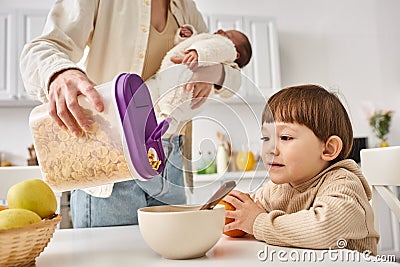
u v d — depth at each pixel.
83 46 0.89
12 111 2.91
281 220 0.63
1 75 2.64
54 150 0.60
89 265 0.50
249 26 3.05
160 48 1.00
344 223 0.61
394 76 3.58
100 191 0.89
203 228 0.51
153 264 0.49
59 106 0.58
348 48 3.53
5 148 2.87
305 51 3.45
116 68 0.94
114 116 0.55
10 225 0.47
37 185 0.57
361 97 3.50
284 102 0.83
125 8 0.94
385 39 3.60
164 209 0.57
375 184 0.94
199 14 1.19
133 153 0.54
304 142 0.80
